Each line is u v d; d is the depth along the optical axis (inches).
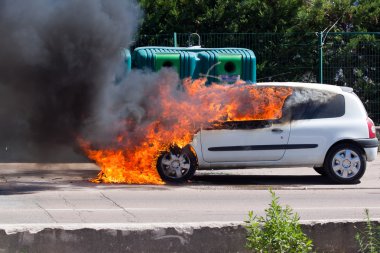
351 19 891.4
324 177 651.5
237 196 526.3
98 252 298.2
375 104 829.8
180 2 847.7
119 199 503.2
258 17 850.8
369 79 827.4
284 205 483.5
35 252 293.7
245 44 814.5
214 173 677.3
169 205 477.1
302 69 821.2
